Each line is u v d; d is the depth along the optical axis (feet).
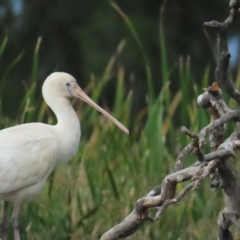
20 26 76.84
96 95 48.03
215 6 79.51
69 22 76.69
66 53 75.82
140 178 40.83
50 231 37.50
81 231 37.65
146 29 75.36
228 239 29.22
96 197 40.22
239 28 77.56
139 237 37.11
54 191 39.86
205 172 24.50
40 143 35.32
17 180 34.81
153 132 44.04
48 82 37.04
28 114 40.32
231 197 27.91
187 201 40.37
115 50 73.92
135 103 72.08
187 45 77.05
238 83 45.27
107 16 75.72
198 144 24.23
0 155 34.76
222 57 26.22
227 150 24.62
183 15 78.69
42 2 77.71
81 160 41.50
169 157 43.27
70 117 36.70
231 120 26.81
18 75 74.49
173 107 49.93
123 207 38.88
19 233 35.94
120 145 44.70
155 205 25.73
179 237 38.09
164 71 44.78
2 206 38.73
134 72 73.00
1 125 43.93
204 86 43.93
